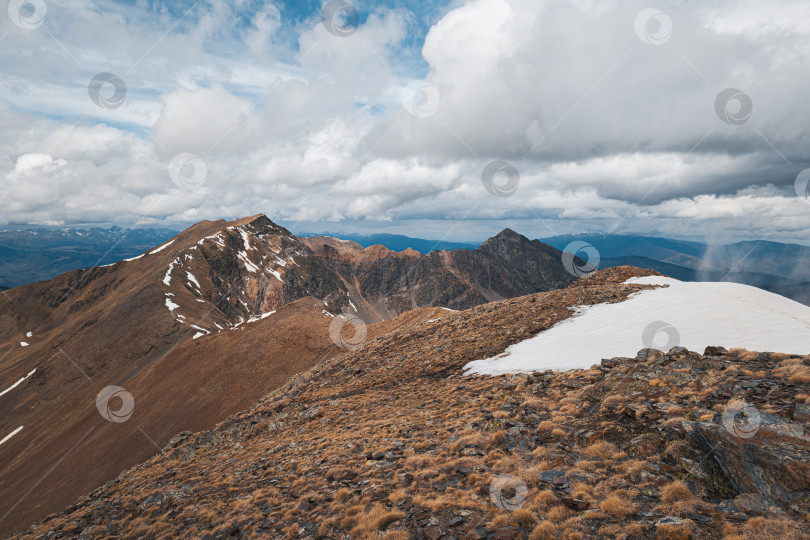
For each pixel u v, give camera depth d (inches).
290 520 519.8
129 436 3228.3
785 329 827.4
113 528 694.5
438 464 564.1
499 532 367.6
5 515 2837.1
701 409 458.6
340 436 850.8
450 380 1108.5
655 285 1584.6
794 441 356.8
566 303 1560.0
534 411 650.2
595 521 349.7
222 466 914.7
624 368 690.2
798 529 282.2
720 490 357.1
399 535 402.9
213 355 4190.5
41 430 4810.5
